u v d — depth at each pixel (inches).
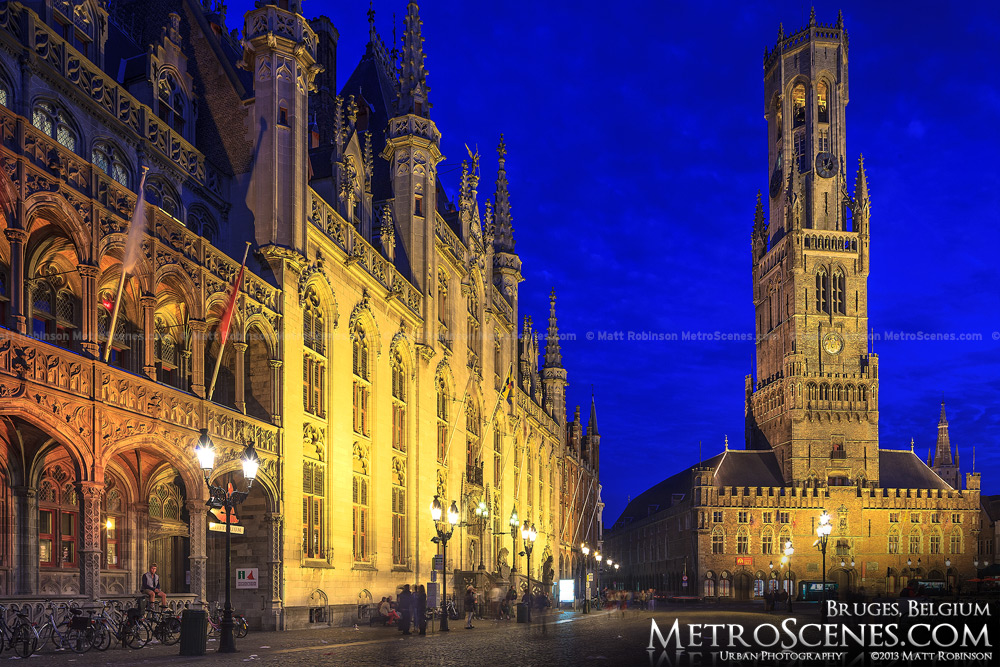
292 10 1482.5
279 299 1369.3
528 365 3412.9
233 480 1239.5
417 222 2078.0
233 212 1419.8
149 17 1576.0
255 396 1344.7
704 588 5369.1
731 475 5762.8
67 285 1131.9
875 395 5787.4
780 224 6259.8
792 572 5393.7
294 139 1445.6
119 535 1213.1
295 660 855.1
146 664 776.9
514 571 2691.9
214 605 1306.6
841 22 6254.9
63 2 1188.5
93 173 997.2
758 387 6476.4
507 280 3058.6
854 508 5516.7
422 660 887.7
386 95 2502.5
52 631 866.1
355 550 1630.2
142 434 1007.0
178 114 1427.2
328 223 1577.3
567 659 914.1
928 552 5497.1
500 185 3159.5
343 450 1568.7
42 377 856.9
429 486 1999.3
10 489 1014.4
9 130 891.4
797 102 6378.0
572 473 4379.9
